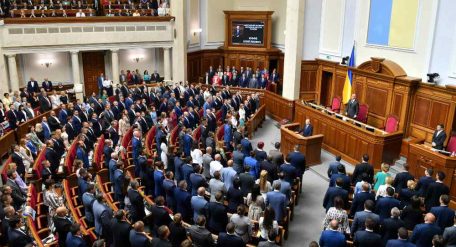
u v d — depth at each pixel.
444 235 6.08
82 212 8.08
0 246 7.00
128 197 7.81
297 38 16.50
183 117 13.93
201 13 22.28
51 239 6.91
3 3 18.53
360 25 14.84
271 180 8.76
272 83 19.77
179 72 20.95
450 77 11.56
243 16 21.61
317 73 17.34
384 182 8.33
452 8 11.34
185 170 8.65
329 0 16.23
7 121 12.93
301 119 15.25
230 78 20.39
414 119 12.83
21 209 8.00
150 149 11.77
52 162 10.13
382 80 13.62
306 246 8.09
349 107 14.04
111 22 19.20
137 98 16.66
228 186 8.44
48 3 19.78
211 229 6.88
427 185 8.03
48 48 18.16
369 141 11.54
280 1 21.53
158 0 21.59
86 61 20.91
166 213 6.58
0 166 11.80
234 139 12.03
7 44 17.12
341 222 6.73
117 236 6.04
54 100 15.88
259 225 6.99
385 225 6.26
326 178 11.48
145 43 20.16
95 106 15.04
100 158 10.80
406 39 12.92
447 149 10.93
